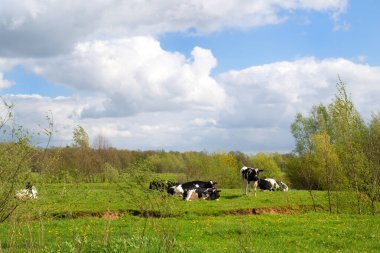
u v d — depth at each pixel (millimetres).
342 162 28859
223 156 71688
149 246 13172
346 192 28500
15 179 13250
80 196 17812
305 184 60812
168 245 12664
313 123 62594
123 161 57906
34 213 14359
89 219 21422
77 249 12719
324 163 31516
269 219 22703
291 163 63188
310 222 21469
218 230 18703
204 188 35031
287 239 17031
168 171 61844
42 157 14156
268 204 30281
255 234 18078
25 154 13398
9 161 13266
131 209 25453
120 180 13992
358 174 28250
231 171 59438
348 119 28750
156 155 65062
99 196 29062
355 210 28531
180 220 21547
